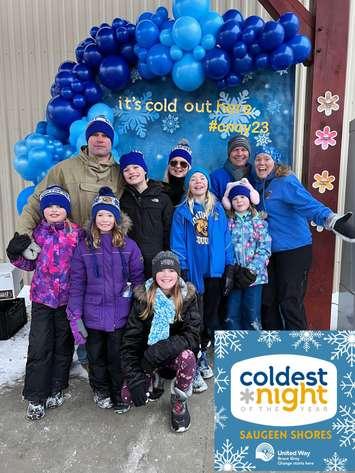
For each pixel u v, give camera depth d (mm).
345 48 2947
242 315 2906
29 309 4016
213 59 2680
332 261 3184
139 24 2756
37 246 2355
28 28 4293
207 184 2623
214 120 3113
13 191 4633
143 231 2564
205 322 2740
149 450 2113
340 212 4211
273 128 3113
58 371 2469
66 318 2414
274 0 2945
